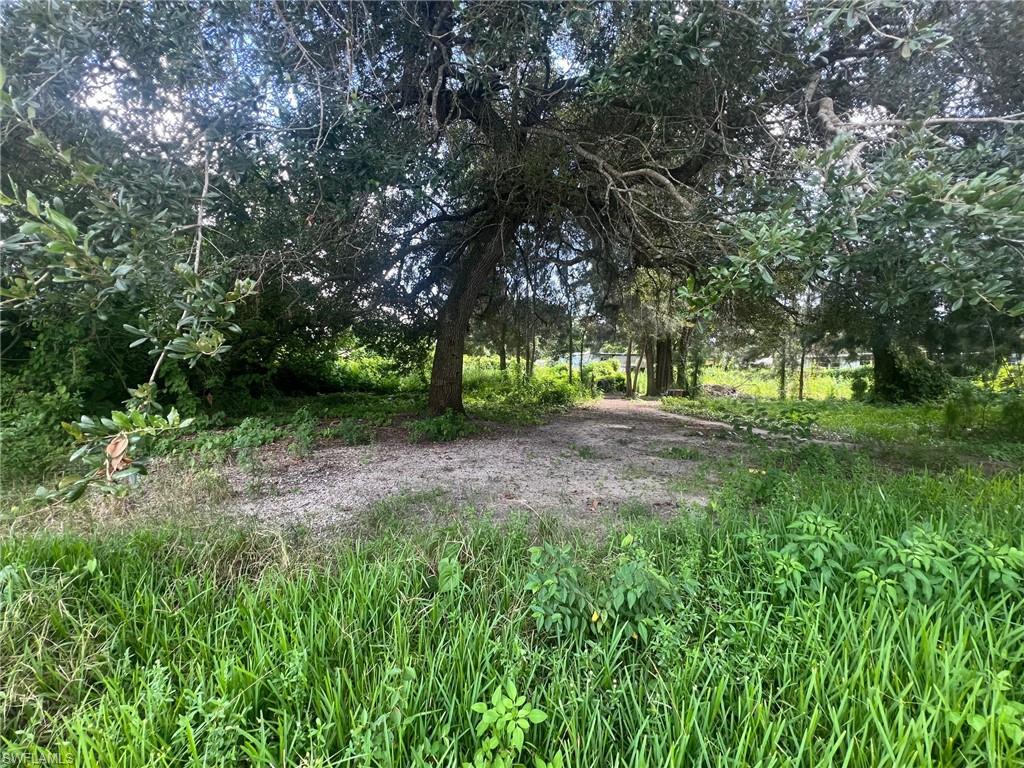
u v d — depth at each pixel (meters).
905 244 2.14
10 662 1.82
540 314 10.92
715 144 4.66
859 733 1.51
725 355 24.30
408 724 1.55
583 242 8.43
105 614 2.11
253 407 9.00
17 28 2.55
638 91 3.81
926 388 13.54
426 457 5.83
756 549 2.51
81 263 1.63
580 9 3.42
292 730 1.62
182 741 1.54
